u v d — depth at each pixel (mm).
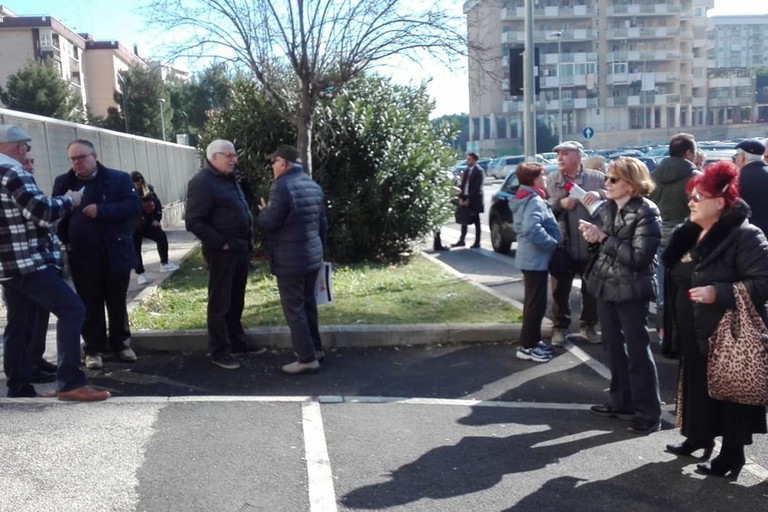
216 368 6625
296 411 5395
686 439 4738
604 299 5188
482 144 78312
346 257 12797
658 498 4098
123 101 42062
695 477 4379
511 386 6184
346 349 7301
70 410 5207
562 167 7145
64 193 6402
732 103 88500
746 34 129750
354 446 4754
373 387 6141
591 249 5422
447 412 5508
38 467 4195
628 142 76625
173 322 7754
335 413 5406
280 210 6191
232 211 6449
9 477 4059
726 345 4145
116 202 6453
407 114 13195
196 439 4738
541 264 6730
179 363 6785
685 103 78875
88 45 74938
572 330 7973
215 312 6547
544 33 73438
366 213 12633
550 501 4039
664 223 7449
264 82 11273
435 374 6508
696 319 4309
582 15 73812
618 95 75750
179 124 41469
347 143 12625
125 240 6617
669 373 6562
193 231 6328
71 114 44969
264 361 6867
